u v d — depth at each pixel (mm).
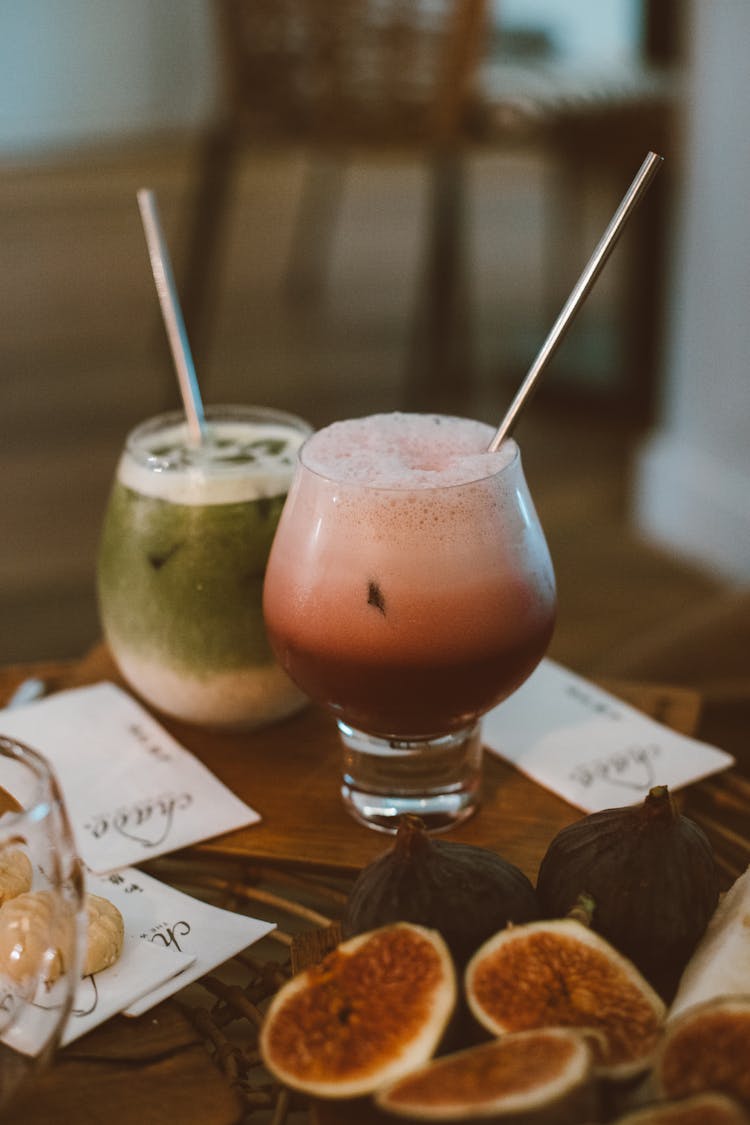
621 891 514
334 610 570
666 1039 453
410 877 509
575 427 2289
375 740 611
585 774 643
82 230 3514
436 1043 467
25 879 482
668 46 2131
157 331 2824
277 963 557
